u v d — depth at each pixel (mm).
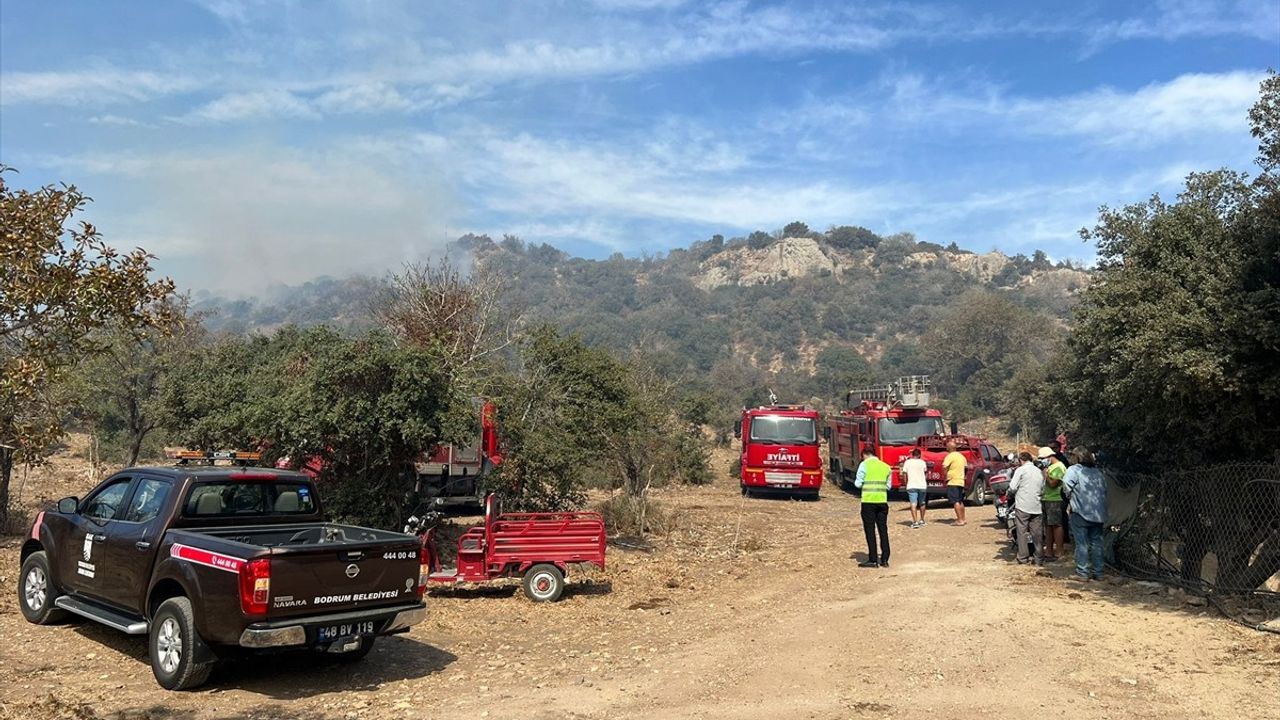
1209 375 9719
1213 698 6906
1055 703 6898
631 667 8242
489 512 11828
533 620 10617
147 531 8102
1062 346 30656
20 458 9453
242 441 13641
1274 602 9969
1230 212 11773
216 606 7090
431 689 7469
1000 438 58719
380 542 7711
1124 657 8195
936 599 11133
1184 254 11656
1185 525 11719
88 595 8758
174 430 19578
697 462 33562
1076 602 10727
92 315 8773
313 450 12500
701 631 9930
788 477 28562
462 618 10633
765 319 158500
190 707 6859
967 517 22188
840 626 9758
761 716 6652
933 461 24906
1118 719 6496
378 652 8844
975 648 8609
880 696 7141
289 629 7027
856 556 15711
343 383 12320
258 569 6945
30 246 8289
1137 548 12961
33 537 9711
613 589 12656
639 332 140250
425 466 15492
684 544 17438
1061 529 14508
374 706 6938
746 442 29250
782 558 15820
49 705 6719
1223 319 9977
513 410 14852
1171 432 12422
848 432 32625
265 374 14625
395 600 7816
